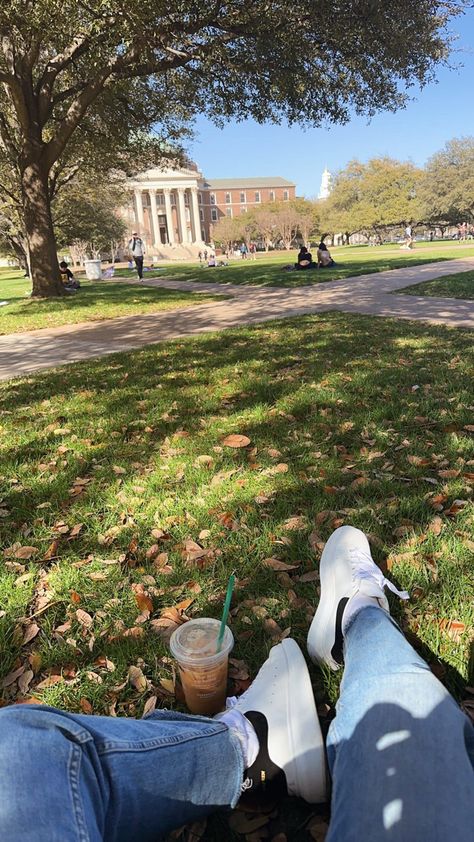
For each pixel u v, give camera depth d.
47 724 1.09
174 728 1.34
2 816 0.90
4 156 19.80
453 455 3.46
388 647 1.43
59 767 1.02
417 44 12.22
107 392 5.47
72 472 3.61
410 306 10.20
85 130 18.39
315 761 1.43
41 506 3.19
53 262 15.69
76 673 2.03
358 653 1.46
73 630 2.24
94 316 11.61
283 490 3.17
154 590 2.44
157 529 2.87
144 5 8.98
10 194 25.42
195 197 92.31
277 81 12.74
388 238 86.19
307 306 11.07
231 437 3.93
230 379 5.57
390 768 1.10
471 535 2.60
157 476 3.47
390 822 1.03
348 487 3.15
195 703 1.75
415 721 1.17
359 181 71.25
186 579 2.49
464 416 4.09
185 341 7.96
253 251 64.81
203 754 1.33
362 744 1.18
